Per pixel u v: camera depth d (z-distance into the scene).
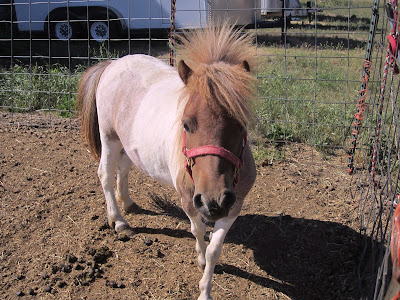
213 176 2.05
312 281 3.02
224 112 2.09
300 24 14.06
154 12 10.02
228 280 3.04
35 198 3.99
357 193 4.04
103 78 3.52
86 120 3.64
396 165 4.37
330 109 5.68
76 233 3.53
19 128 5.57
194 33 2.65
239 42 2.50
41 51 9.97
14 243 3.38
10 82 6.58
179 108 2.56
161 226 3.67
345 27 13.68
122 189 3.79
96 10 10.28
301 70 8.16
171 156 2.67
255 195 4.07
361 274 3.01
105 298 2.87
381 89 3.92
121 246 3.39
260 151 4.82
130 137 3.14
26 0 10.19
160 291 2.93
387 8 3.32
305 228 3.57
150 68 3.37
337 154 4.87
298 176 4.39
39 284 2.98
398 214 1.41
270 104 5.80
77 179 4.37
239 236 3.51
